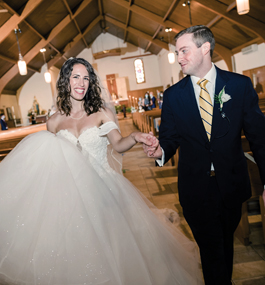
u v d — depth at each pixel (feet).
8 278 4.30
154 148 4.84
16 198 4.75
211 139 4.88
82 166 4.83
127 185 5.54
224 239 5.30
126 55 64.75
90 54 64.23
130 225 4.88
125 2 33.88
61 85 5.46
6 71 37.35
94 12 44.42
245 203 7.53
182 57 4.90
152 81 65.46
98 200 4.61
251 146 4.92
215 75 5.02
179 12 30.73
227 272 5.13
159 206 11.10
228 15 24.20
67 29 41.06
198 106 5.07
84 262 4.11
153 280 4.55
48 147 4.99
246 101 4.80
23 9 24.88
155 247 4.84
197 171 5.10
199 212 5.16
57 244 4.21
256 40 28.04
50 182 4.61
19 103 52.06
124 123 48.49
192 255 5.66
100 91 5.74
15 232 4.47
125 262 4.35
